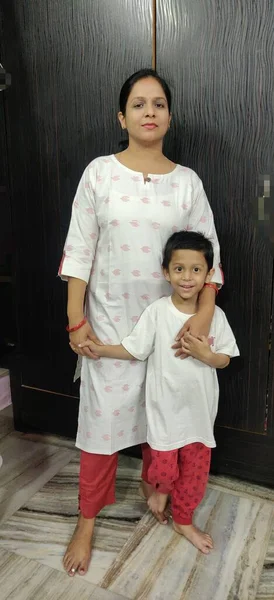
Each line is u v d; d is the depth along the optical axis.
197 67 1.53
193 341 1.31
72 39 1.65
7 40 1.75
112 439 1.46
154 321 1.38
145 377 1.46
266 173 1.55
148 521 1.64
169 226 1.36
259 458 1.80
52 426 2.13
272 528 1.61
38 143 1.81
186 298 1.34
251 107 1.51
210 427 1.43
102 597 1.36
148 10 1.53
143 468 1.69
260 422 1.76
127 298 1.40
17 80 1.78
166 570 1.45
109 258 1.38
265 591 1.38
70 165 1.79
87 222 1.38
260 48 1.46
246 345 1.71
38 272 1.96
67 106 1.73
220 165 1.59
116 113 1.66
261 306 1.66
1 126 1.87
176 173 1.39
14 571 1.45
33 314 2.02
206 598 1.36
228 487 1.82
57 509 1.70
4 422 2.27
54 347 2.01
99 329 1.44
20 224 1.93
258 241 1.61
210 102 1.55
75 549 1.47
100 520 1.65
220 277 1.45
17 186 1.90
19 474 1.89
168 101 1.35
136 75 1.32
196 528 1.58
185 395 1.40
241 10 1.45
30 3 1.68
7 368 2.38
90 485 1.49
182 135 1.61
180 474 1.51
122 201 1.33
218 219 1.64
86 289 1.49
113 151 1.70
